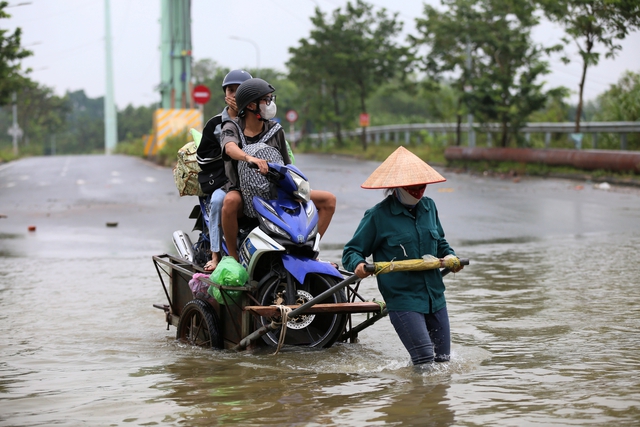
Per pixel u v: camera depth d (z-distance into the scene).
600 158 28.94
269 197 8.03
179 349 8.46
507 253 14.90
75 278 13.22
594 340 8.18
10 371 7.58
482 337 8.49
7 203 26.36
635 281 11.62
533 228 18.42
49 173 41.78
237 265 7.86
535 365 7.21
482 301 10.52
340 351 8.10
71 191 30.20
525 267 13.23
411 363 7.46
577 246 15.49
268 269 8.20
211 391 6.61
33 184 34.38
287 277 7.84
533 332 8.66
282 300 7.88
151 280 13.00
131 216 22.16
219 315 8.41
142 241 17.72
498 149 34.34
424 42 38.19
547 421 5.50
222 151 8.17
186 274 8.98
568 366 7.14
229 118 8.56
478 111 35.81
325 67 52.69
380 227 7.11
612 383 6.49
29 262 15.02
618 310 9.65
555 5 29.25
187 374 7.28
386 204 7.16
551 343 8.12
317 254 8.18
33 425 5.79
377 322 9.73
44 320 10.09
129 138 138.62
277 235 7.86
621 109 34.84
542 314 9.59
